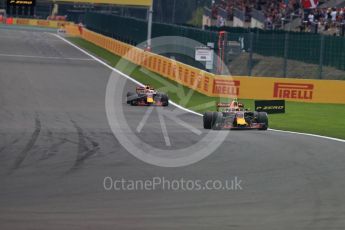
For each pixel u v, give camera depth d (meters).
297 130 55.72
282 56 94.69
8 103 69.19
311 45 89.75
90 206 24.47
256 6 157.75
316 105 83.56
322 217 23.25
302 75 97.12
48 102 71.69
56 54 152.25
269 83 87.88
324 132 54.62
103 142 42.69
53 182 29.31
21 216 22.30
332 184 30.02
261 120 51.19
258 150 40.31
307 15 134.25
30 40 199.88
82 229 20.47
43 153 37.66
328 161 36.75
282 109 57.69
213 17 179.12
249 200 26.20
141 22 154.38
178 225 21.52
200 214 23.45
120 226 21.06
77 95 80.31
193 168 33.56
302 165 35.16
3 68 111.31
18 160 35.16
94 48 183.38
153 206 24.72
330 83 86.62
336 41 88.56
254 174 32.19
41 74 105.31
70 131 48.38
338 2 134.38
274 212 24.02
